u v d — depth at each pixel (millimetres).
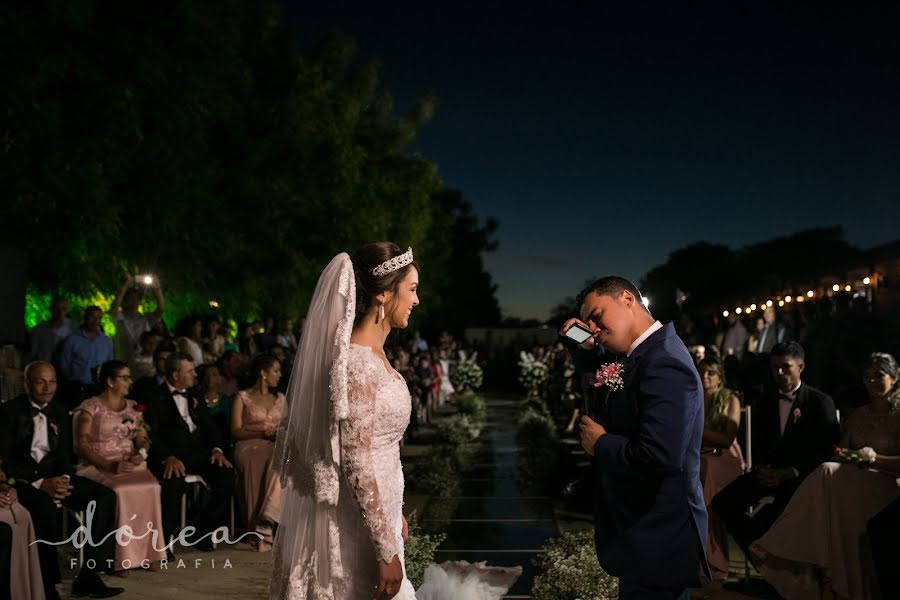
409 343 23391
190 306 16297
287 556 3219
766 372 11609
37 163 10945
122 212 13086
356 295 3170
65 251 11375
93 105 11523
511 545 7105
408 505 8930
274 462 3240
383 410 3014
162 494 6793
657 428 3268
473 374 21750
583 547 5344
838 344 10609
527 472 10938
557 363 18188
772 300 15820
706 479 6207
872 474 5203
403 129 27516
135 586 5914
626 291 3600
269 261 18625
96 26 12102
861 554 5172
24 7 10977
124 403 6699
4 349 9086
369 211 23984
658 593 3395
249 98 18578
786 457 5828
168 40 13156
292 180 19484
